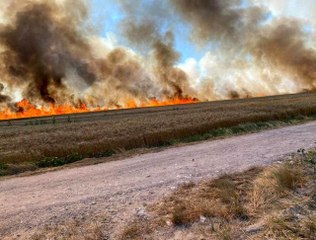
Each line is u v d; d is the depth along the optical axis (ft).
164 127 80.64
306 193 20.10
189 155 44.68
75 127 115.44
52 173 41.83
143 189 25.62
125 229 17.51
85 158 53.98
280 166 25.38
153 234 16.81
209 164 34.06
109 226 18.44
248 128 80.33
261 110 116.78
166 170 33.55
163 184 26.50
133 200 22.84
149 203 21.58
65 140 71.41
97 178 33.86
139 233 17.03
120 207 21.59
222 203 19.70
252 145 47.96
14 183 36.52
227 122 82.84
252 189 21.72
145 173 33.37
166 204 20.72
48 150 55.31
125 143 60.70
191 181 25.72
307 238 14.47
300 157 30.09
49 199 26.02
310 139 46.88
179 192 23.03
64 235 17.67
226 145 52.60
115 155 54.75
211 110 156.56
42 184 33.81
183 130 71.31
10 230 19.36
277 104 147.74
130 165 41.22
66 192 28.07
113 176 33.99
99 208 21.85
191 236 16.07
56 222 19.90
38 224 19.88
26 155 53.26
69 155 53.98
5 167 47.11
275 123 87.92
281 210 17.70
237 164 31.63
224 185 22.67
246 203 19.52
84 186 30.04
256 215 17.58
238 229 16.12
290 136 55.21
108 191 26.43
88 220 19.66
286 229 15.39
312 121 91.45
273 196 19.79
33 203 25.21
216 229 16.35
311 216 16.52
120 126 98.78
